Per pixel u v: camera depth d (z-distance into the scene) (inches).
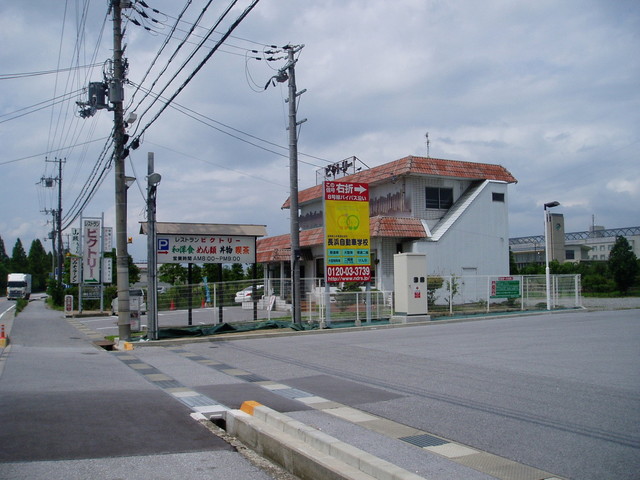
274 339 702.5
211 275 1707.7
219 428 299.1
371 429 274.1
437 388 368.5
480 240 1187.9
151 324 690.8
